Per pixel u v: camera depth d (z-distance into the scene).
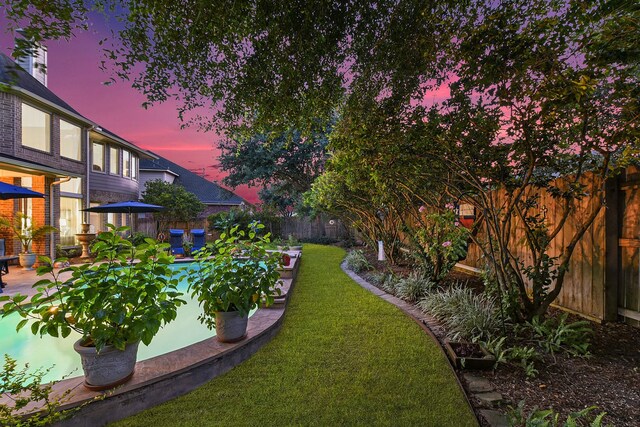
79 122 12.45
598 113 2.82
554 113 2.68
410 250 7.80
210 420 2.25
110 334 2.32
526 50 2.35
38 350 3.98
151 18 2.22
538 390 2.53
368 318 4.40
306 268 9.05
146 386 2.44
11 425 1.96
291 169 18.05
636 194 3.45
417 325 4.11
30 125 10.45
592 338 3.32
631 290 3.51
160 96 2.54
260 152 16.33
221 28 2.20
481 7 2.55
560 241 4.25
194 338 4.46
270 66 2.53
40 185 9.75
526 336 3.44
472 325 3.60
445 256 5.09
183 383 2.65
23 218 9.35
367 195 8.52
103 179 14.37
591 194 3.55
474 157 3.62
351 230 16.91
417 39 2.66
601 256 3.68
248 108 2.97
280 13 2.22
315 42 2.39
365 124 3.48
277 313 4.39
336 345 3.49
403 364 3.02
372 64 2.82
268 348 3.43
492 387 2.60
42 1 1.80
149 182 18.86
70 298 2.34
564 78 2.32
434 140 3.38
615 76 2.46
